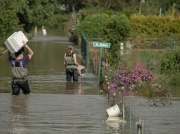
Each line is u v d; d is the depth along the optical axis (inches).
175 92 1920.5
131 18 4712.1
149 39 4264.3
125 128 1257.4
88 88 2073.1
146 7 6830.7
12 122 1323.8
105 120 1348.4
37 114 1424.7
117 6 7352.4
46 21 5093.5
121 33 2586.1
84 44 3644.2
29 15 4749.0
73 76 2332.7
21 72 1760.6
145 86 1835.6
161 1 7431.1
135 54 3602.4
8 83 2217.0
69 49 2356.1
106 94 1840.6
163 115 1408.7
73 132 1219.9
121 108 1502.2
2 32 4050.2
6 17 4050.2
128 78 1937.7
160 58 2598.4
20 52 1775.3
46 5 5078.7
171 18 4741.6
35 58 3595.0
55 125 1291.8
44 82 2281.0
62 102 1620.3
